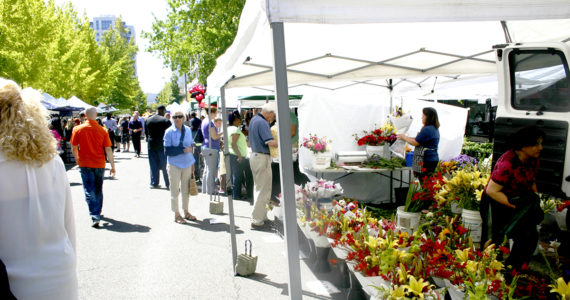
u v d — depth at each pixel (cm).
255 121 598
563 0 183
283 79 176
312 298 357
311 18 170
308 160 645
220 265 466
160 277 433
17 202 180
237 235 579
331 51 407
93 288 408
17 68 1609
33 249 183
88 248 529
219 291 398
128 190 953
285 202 187
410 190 348
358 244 273
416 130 725
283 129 181
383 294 223
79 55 2577
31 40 1677
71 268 197
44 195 187
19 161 180
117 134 2138
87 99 3133
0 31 1575
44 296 184
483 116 1370
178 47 2198
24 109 184
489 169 412
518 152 287
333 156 671
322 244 400
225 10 1927
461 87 891
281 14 168
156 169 981
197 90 1003
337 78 495
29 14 1653
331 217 349
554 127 277
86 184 626
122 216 696
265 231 598
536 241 285
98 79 3291
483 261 221
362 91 845
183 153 646
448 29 343
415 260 240
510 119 312
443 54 432
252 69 424
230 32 1889
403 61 467
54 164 196
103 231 606
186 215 668
